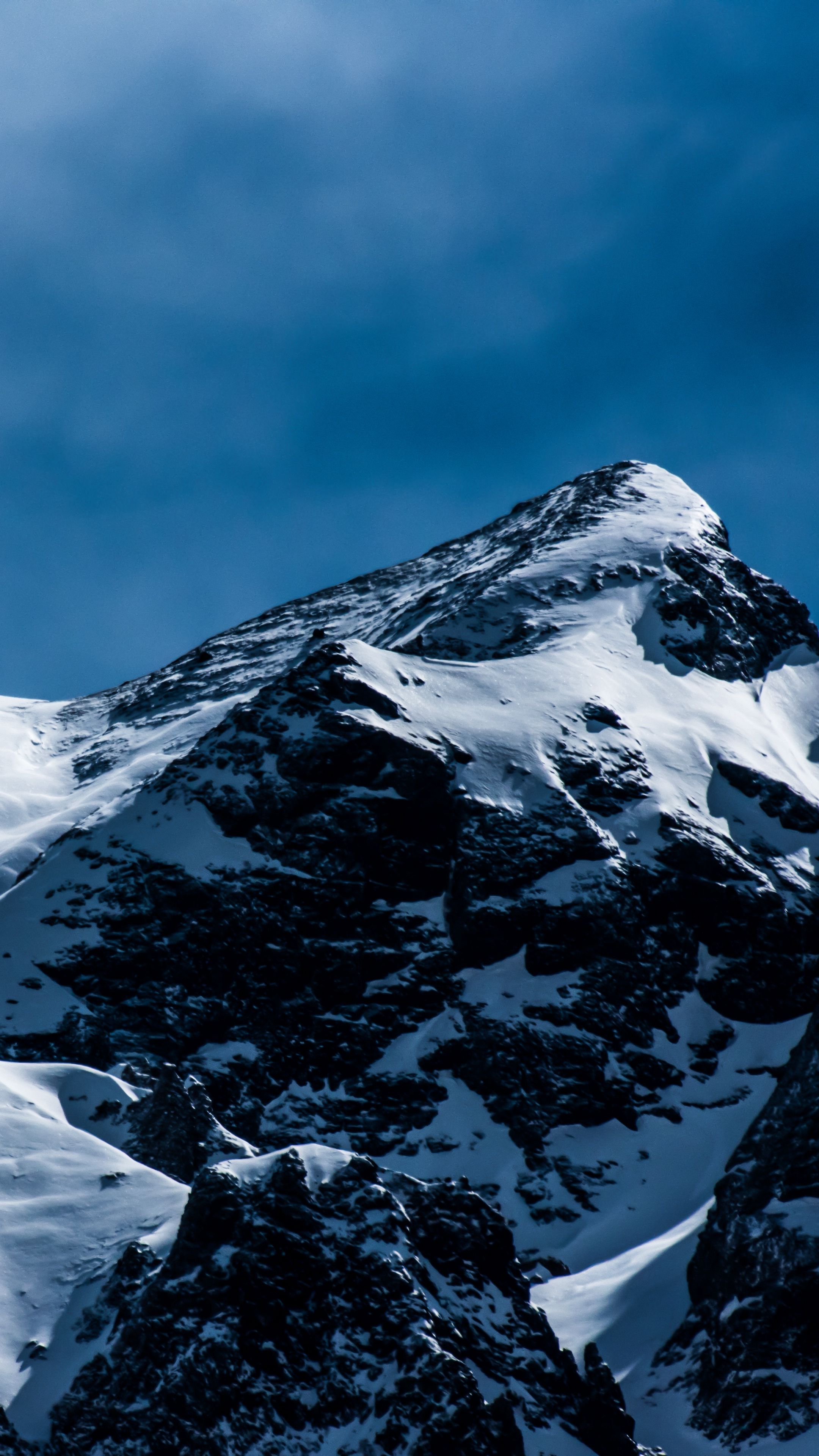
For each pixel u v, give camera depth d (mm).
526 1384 186500
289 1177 188375
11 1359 176000
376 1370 176750
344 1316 181000
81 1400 172375
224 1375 174750
